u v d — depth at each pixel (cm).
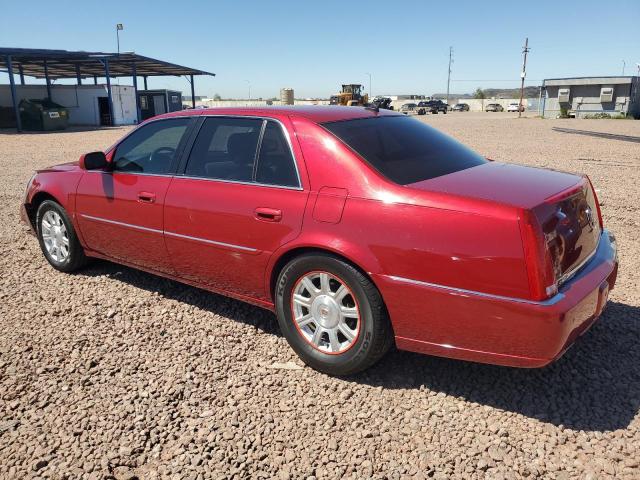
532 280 278
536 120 4375
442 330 306
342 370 342
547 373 348
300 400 328
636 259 558
